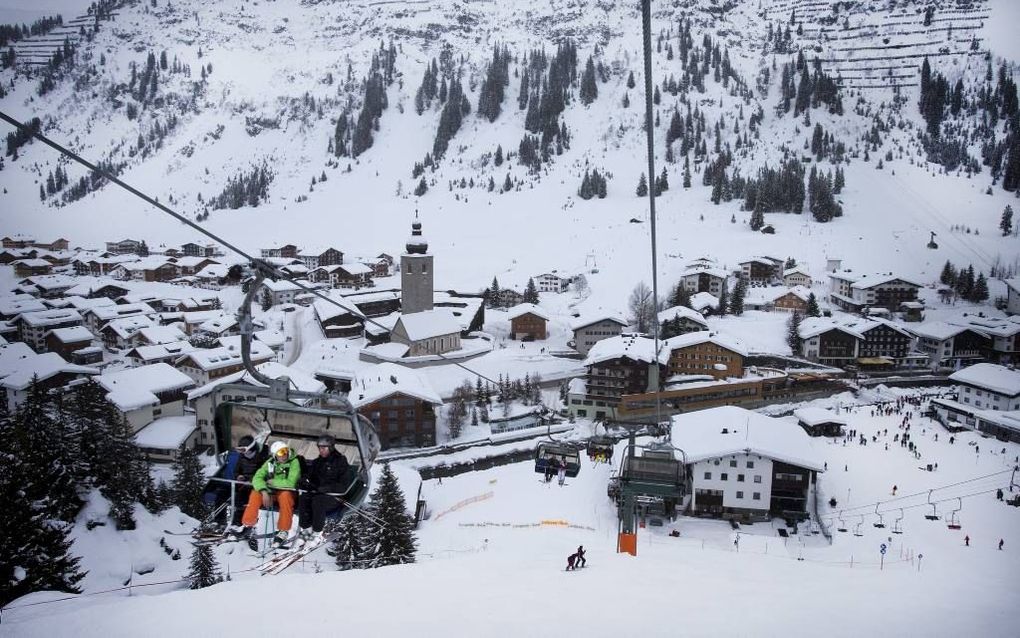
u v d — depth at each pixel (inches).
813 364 3865.7
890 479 2390.5
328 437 363.3
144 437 2554.1
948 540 1904.5
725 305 4763.8
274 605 448.5
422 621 397.4
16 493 1138.0
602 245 6663.4
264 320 4857.3
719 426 2289.6
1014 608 579.8
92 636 391.5
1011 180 7765.8
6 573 1056.8
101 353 3750.0
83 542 1346.0
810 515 2156.7
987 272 5713.6
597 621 402.0
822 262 6018.7
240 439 394.6
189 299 5255.9
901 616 485.7
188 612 434.6
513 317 4404.5
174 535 1531.7
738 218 7190.0
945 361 3971.5
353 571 617.9
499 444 2869.1
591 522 2020.2
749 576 722.2
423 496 2341.3
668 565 793.6
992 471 2427.4
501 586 536.7
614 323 4010.8
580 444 2844.5
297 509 358.6
